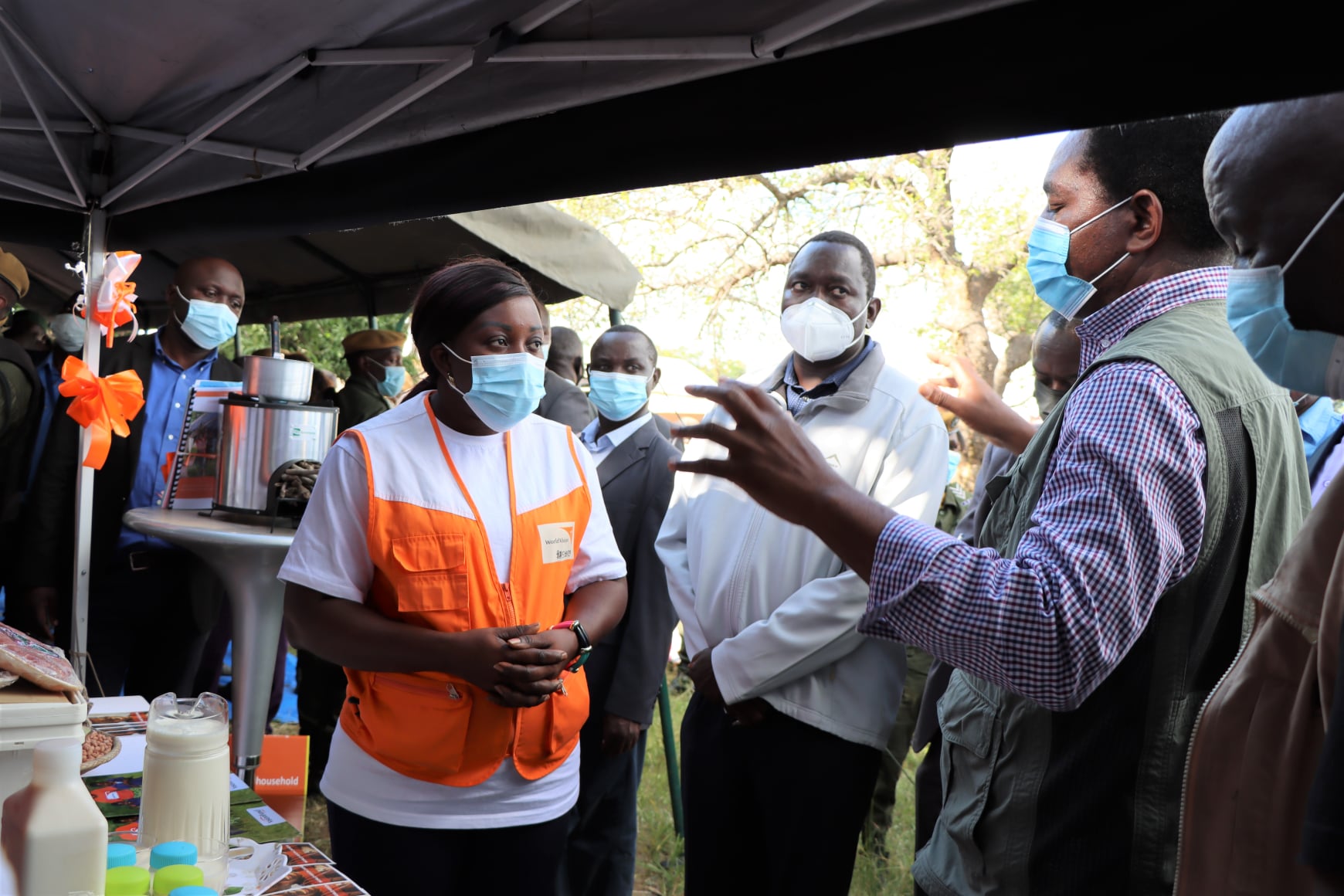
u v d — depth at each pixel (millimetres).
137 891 1116
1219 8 1013
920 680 3531
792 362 2562
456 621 1642
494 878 1709
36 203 2855
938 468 2244
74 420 2869
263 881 1341
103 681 3033
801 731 2143
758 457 1224
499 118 1870
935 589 1219
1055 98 1149
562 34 1662
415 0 1772
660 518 2797
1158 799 1299
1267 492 1334
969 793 1484
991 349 9484
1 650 1215
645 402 3068
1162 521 1228
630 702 2674
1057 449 1371
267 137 2346
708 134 1555
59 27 2215
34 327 4633
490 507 1718
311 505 1696
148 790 1299
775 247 10344
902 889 3320
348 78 2080
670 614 2758
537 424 1883
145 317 6227
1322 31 945
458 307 1701
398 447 1697
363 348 4609
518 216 3818
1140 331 1419
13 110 2586
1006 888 1390
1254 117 1128
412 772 1633
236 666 2492
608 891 2785
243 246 4840
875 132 1337
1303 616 1030
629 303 4453
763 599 2252
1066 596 1189
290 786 1767
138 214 2865
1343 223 1054
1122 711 1319
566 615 1853
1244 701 1078
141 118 2605
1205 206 1430
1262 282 1139
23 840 992
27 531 2908
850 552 1260
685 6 1463
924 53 1273
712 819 2242
